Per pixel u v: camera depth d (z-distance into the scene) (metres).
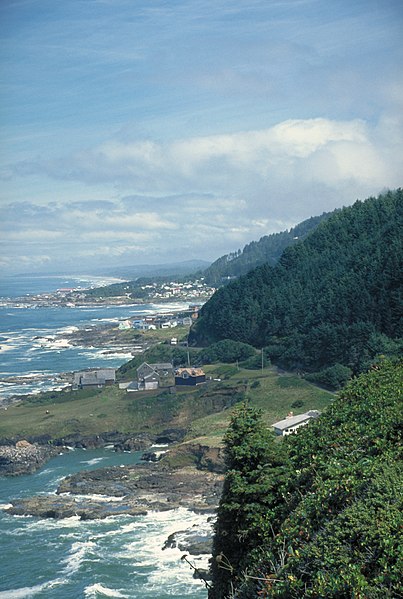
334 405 32.75
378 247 140.50
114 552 60.03
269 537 26.73
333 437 28.56
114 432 108.25
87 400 125.94
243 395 110.75
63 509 71.94
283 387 110.12
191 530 64.56
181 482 81.56
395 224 149.25
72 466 93.75
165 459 90.44
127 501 75.19
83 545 62.03
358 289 121.56
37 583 54.38
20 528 67.75
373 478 20.20
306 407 101.31
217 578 28.66
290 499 26.67
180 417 111.44
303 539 20.14
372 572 16.62
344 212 177.62
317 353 117.75
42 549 61.62
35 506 74.00
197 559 57.41
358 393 32.53
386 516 17.80
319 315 126.06
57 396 131.25
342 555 17.38
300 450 30.39
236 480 29.03
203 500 74.25
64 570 56.66
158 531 65.06
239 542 28.64
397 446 23.88
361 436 26.31
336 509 20.27
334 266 147.75
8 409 124.69
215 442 89.25
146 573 55.06
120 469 88.94
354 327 111.56
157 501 74.50
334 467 23.06
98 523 68.19
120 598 50.75
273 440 30.52
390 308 112.31
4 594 52.50
